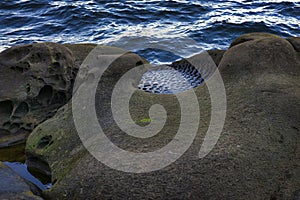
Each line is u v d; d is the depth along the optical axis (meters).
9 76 9.65
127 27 13.95
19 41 13.40
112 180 7.66
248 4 15.91
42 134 8.79
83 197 7.67
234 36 13.55
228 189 7.55
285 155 7.90
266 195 7.59
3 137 9.34
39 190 7.96
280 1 15.98
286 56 9.22
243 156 7.79
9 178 7.86
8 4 15.67
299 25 14.12
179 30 13.71
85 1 15.92
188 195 7.50
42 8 15.37
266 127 8.16
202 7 15.42
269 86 8.72
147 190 7.56
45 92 9.61
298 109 8.39
